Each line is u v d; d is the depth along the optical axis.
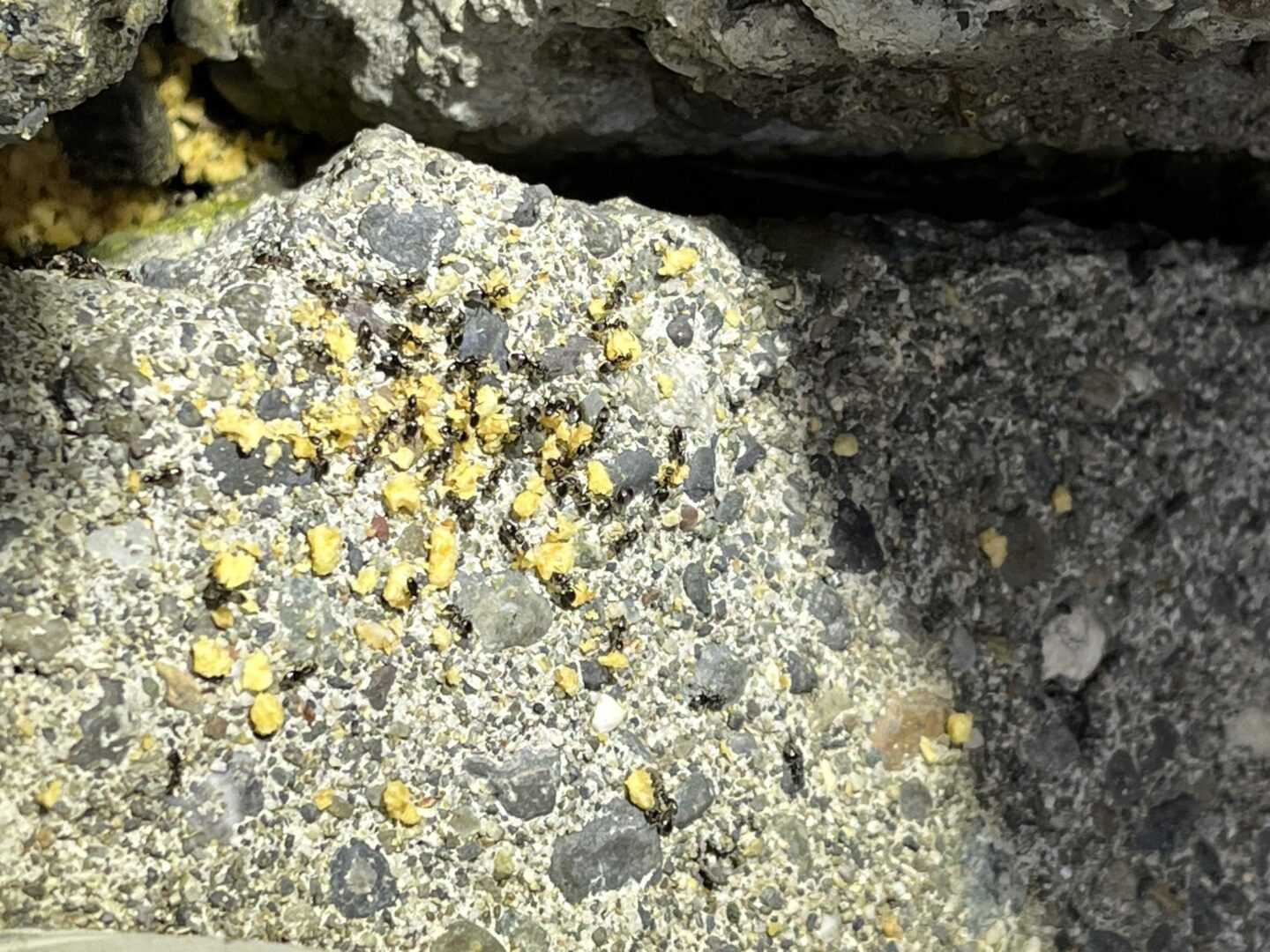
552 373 0.11
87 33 0.09
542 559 0.11
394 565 0.10
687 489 0.11
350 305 0.11
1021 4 0.10
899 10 0.10
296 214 0.11
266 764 0.10
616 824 0.11
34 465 0.10
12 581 0.09
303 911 0.10
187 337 0.10
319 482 0.10
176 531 0.10
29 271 0.10
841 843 0.11
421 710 0.10
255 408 0.10
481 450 0.11
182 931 0.10
